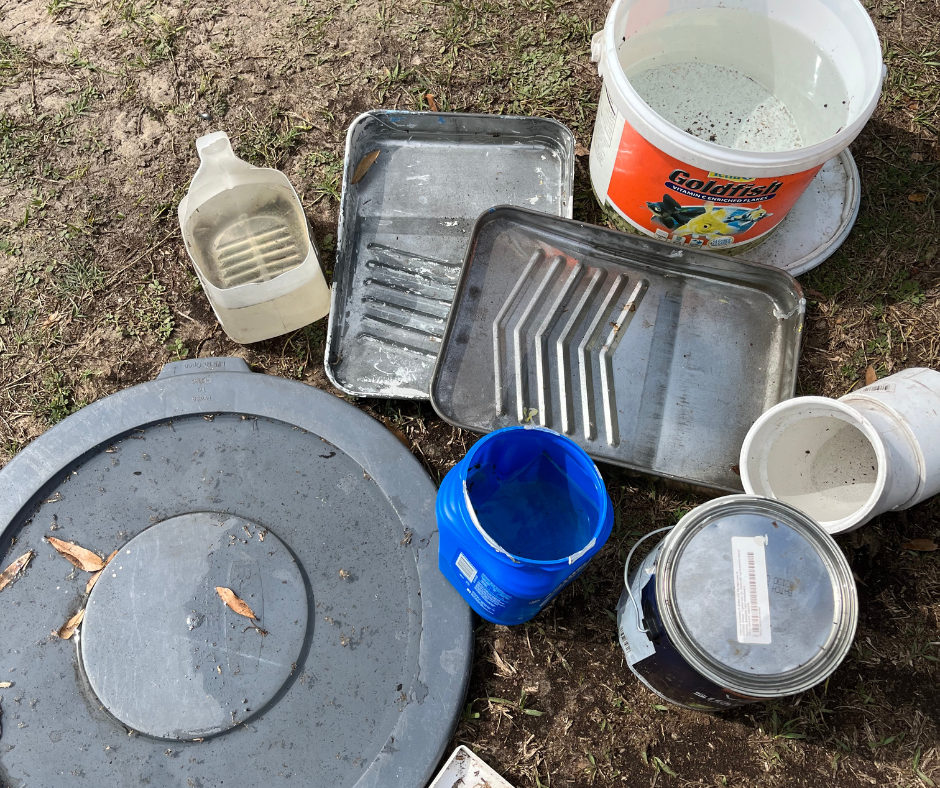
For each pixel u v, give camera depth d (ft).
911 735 5.12
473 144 6.34
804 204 6.18
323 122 6.64
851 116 5.26
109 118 6.57
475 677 5.16
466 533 4.04
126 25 6.84
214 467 5.28
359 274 5.90
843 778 5.04
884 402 4.96
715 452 5.41
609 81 5.01
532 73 6.84
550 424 5.41
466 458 4.16
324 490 5.25
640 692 5.16
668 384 5.54
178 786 4.61
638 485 5.62
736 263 5.54
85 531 5.10
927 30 6.89
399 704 4.79
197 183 5.57
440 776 4.81
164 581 4.99
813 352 5.98
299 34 6.88
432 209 6.13
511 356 5.52
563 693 5.16
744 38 5.78
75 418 5.31
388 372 5.67
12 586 4.96
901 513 5.60
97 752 4.65
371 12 6.95
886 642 5.31
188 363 5.53
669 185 5.17
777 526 4.15
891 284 6.14
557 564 3.78
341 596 5.00
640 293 5.72
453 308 5.47
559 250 5.76
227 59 6.79
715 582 4.06
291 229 5.82
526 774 4.99
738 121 5.89
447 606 4.98
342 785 4.60
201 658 4.83
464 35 6.92
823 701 5.18
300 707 4.77
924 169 6.46
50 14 6.87
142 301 6.04
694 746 5.08
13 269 6.11
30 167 6.41
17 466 5.17
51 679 4.78
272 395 5.42
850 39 5.19
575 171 6.46
